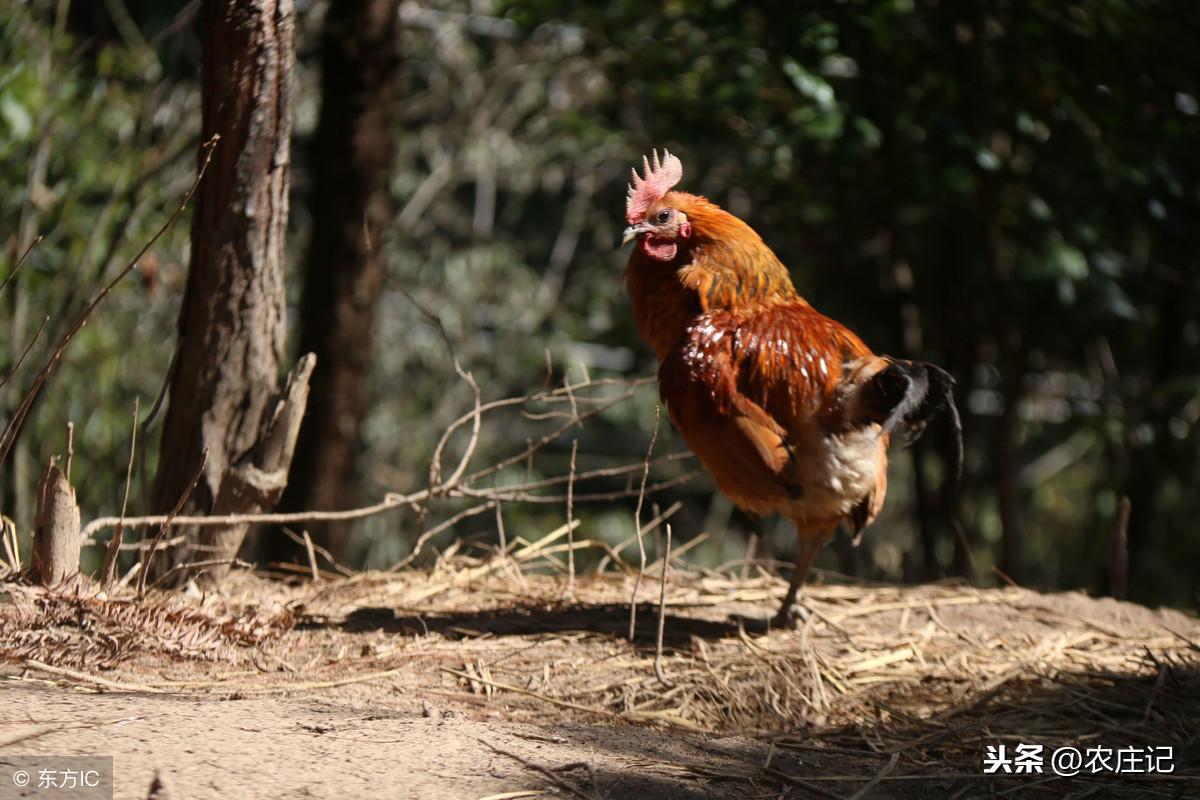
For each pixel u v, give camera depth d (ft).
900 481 50.44
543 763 12.73
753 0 31.24
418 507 21.01
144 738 12.05
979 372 41.11
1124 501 24.22
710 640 18.66
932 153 32.32
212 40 17.93
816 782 13.75
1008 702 17.08
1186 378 39.58
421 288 54.90
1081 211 35.27
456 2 50.14
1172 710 17.03
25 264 30.99
